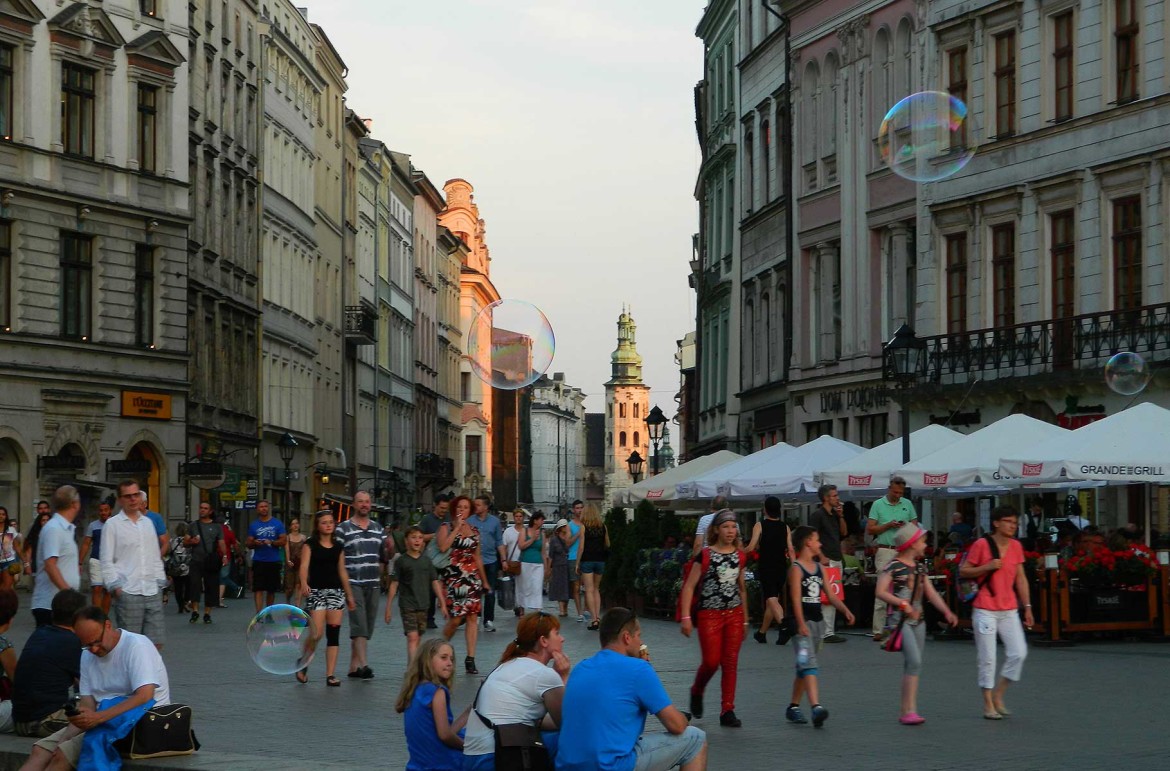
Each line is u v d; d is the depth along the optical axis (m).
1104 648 30.30
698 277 84.44
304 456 90.12
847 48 57.94
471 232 173.50
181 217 63.31
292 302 87.94
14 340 55.56
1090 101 47.38
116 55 60.69
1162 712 20.64
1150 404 33.84
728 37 73.75
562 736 13.21
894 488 33.12
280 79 85.44
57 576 23.30
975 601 20.31
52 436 56.81
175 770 16.33
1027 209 49.44
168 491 62.41
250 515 76.00
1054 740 18.17
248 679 26.16
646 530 44.50
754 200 68.25
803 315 61.44
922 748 17.66
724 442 73.75
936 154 35.56
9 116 56.41
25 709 18.41
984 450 34.72
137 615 23.88
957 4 51.97
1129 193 45.94
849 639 33.75
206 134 70.31
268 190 82.50
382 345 117.50
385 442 118.75
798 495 46.09
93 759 16.56
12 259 56.25
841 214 58.44
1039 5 49.03
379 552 26.27
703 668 19.92
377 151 113.25
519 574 38.44
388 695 23.77
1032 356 48.38
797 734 18.98
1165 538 41.06
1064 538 36.44
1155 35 45.22
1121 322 45.38
